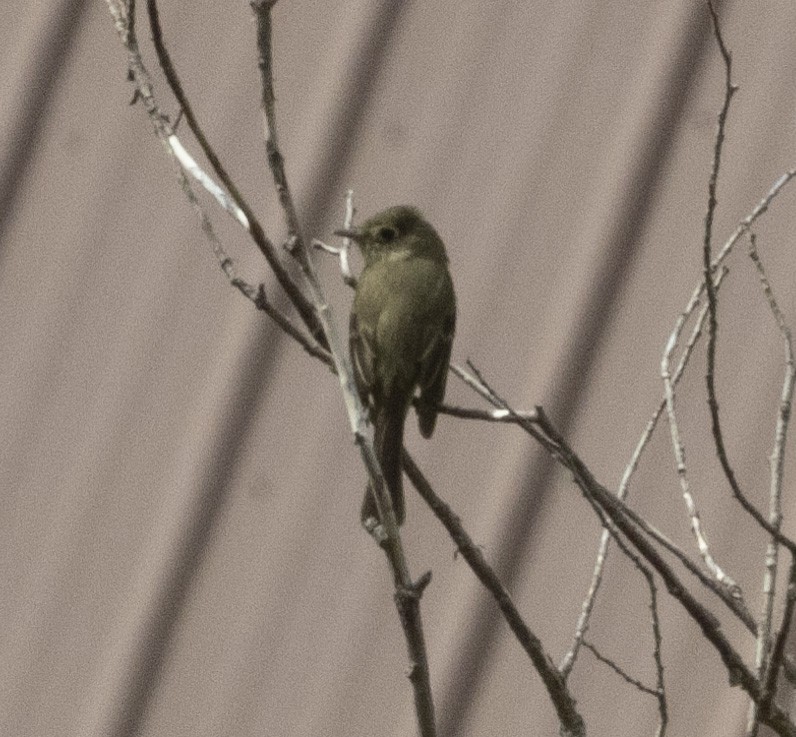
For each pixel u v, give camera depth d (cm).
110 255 1288
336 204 1262
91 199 1312
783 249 1173
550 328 1184
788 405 770
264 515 1177
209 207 1284
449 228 1235
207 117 1323
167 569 1177
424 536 1142
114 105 1344
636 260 1190
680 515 1098
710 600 1066
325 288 1232
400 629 1127
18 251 1309
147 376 1239
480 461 1155
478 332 1194
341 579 1150
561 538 1117
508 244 1219
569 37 1278
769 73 1232
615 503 761
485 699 1088
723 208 1191
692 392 1138
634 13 1275
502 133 1259
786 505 1081
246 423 1204
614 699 1062
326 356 771
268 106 739
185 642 1159
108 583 1186
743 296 1162
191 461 1202
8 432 1247
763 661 730
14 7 1402
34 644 1180
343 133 1287
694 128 1223
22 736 1156
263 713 1128
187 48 1354
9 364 1270
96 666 1165
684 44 1253
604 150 1232
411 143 1271
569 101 1257
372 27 1318
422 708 691
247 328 1232
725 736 1027
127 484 1211
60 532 1209
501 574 1116
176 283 1264
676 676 1059
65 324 1274
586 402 1154
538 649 731
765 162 1202
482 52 1291
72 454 1230
